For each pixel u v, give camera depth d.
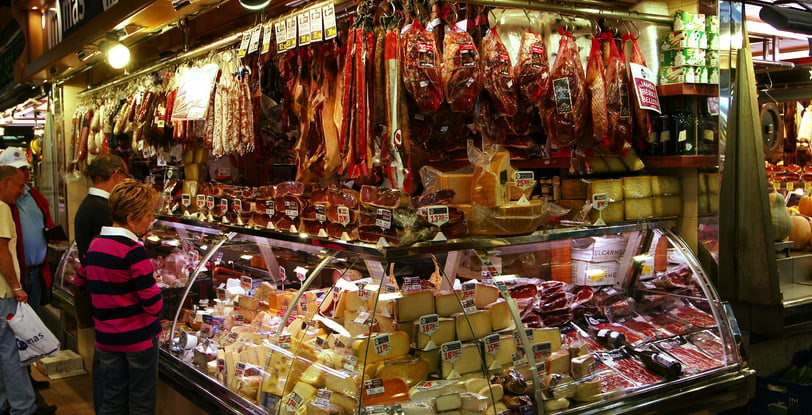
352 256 2.75
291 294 3.13
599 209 3.04
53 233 5.09
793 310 3.47
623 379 2.79
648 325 3.23
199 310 3.76
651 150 3.35
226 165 5.37
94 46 4.73
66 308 5.15
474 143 3.37
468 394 2.45
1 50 8.87
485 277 2.69
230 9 3.95
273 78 3.97
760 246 3.42
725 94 3.28
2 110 9.64
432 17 2.83
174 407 3.66
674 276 3.27
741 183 3.47
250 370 2.94
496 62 2.79
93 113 6.09
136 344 3.13
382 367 2.43
